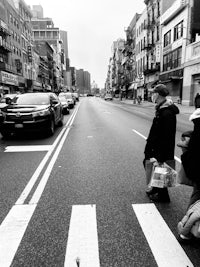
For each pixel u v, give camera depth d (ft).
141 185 15.53
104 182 16.08
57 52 366.84
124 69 251.19
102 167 19.29
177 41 104.06
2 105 45.57
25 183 16.03
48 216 11.68
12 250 9.19
